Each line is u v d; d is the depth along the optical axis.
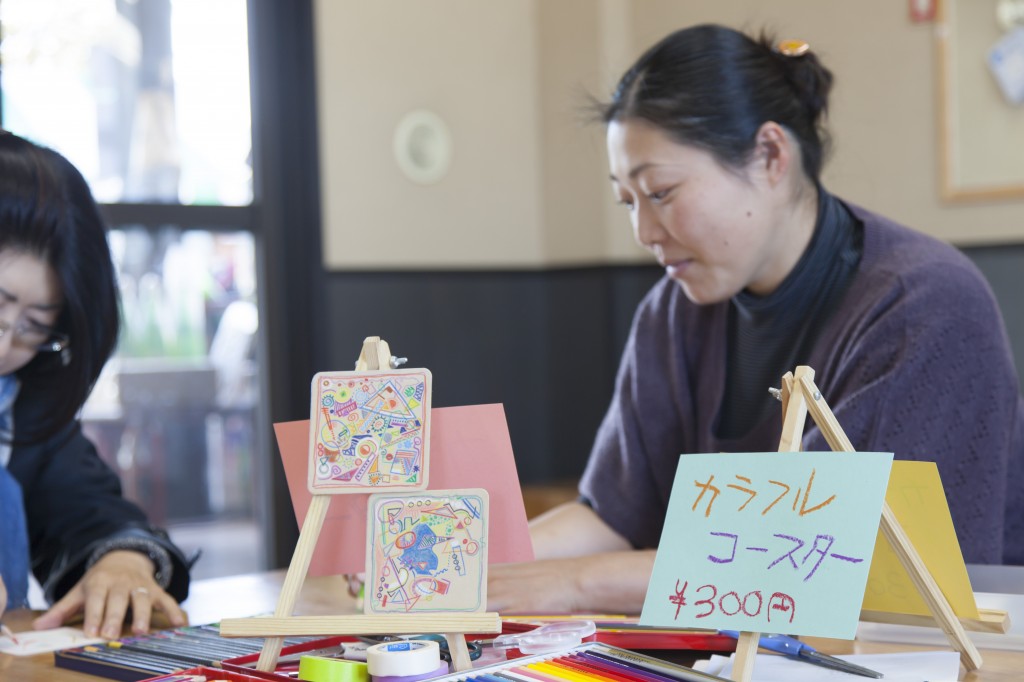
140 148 3.66
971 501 1.28
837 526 0.84
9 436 1.54
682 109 1.37
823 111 1.51
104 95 3.59
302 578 0.94
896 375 1.29
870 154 3.76
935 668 0.94
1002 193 3.52
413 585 0.90
